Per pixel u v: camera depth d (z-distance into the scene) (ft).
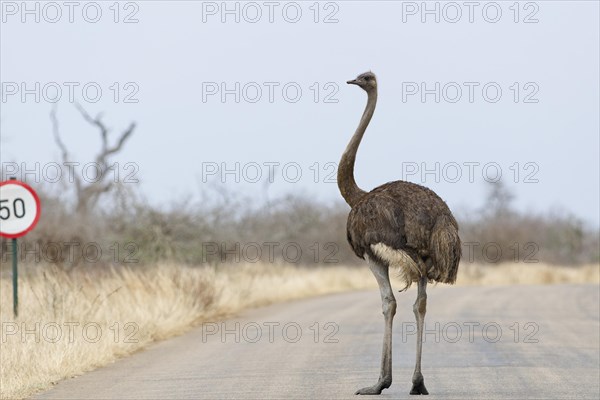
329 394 148.97
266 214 570.87
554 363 185.06
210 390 154.40
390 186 147.02
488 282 581.12
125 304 233.76
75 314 211.00
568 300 367.25
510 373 171.42
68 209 398.83
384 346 146.92
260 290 353.51
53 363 171.53
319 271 479.41
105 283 258.98
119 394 152.66
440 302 353.72
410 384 158.20
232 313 293.43
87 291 241.35
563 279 596.70
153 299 253.65
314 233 565.12
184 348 209.77
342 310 311.06
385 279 145.69
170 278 282.15
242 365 182.09
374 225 143.02
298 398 146.10
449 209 145.59
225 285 314.14
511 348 209.77
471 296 392.68
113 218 371.97
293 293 382.83
